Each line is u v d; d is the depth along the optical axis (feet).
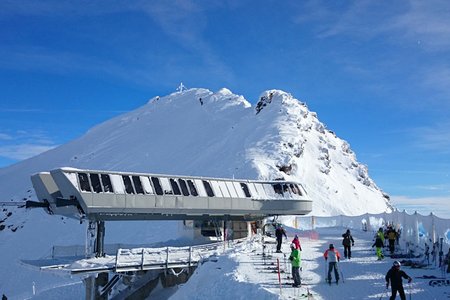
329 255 70.18
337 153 425.69
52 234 275.39
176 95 581.12
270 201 127.13
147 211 104.12
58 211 105.29
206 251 101.81
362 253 104.78
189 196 111.75
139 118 536.01
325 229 195.72
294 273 67.00
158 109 545.85
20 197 371.35
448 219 86.22
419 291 64.80
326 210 296.30
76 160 446.19
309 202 134.21
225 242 110.63
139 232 245.45
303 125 401.70
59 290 133.59
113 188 100.32
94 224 100.89
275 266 82.79
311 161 357.41
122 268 87.76
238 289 65.46
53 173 99.30
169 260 92.94
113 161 417.49
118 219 104.06
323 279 73.20
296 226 211.61
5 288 198.59
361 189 378.53
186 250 98.07
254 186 127.54
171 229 239.71
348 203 325.42
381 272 79.82
